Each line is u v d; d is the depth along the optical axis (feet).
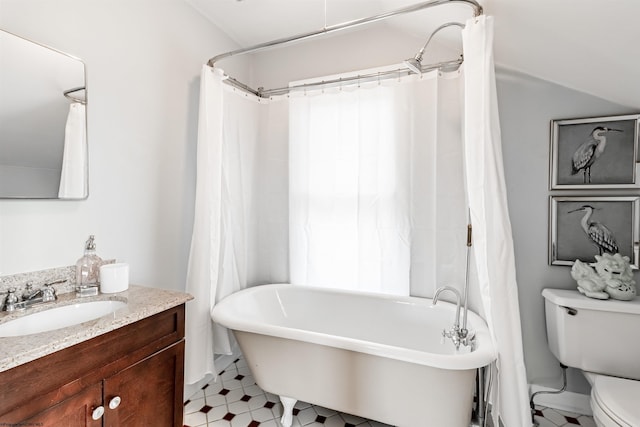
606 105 5.59
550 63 5.24
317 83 7.29
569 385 5.88
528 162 6.06
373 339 6.59
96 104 4.71
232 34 7.63
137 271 5.38
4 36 3.69
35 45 3.96
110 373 3.29
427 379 4.48
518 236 6.14
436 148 6.33
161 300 4.03
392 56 7.15
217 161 6.23
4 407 2.48
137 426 3.60
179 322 4.21
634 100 5.19
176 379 4.15
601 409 4.05
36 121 4.00
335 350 4.96
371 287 6.92
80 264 4.21
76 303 3.93
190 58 6.48
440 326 6.08
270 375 5.45
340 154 7.15
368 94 6.91
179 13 6.20
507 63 5.96
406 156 6.61
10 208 3.82
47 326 3.62
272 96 7.86
